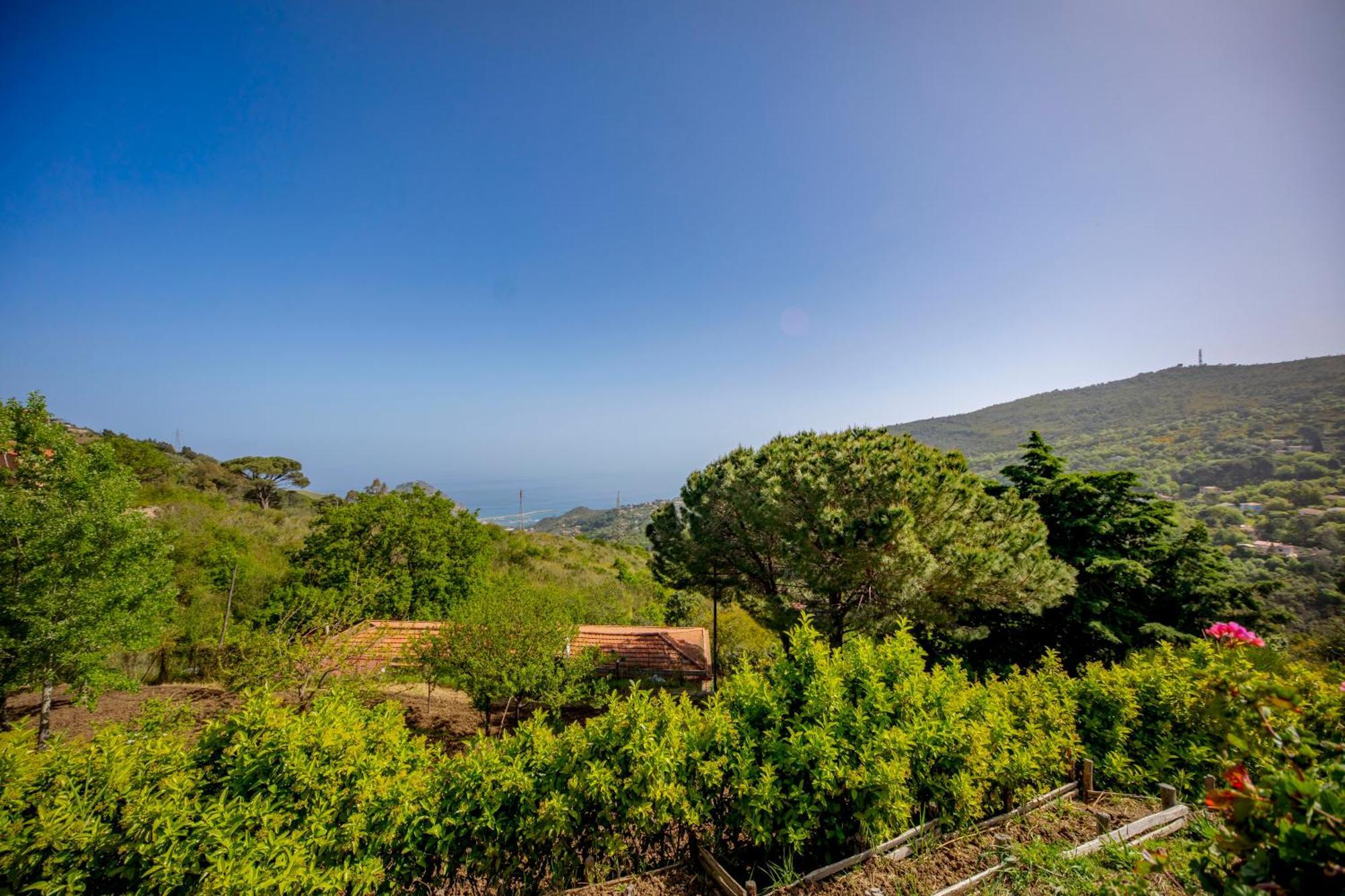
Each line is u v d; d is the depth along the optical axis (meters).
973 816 4.05
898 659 4.47
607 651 14.46
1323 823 1.49
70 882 2.80
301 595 10.57
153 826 2.93
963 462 9.99
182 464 37.16
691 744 3.96
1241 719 2.62
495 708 11.92
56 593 7.90
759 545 10.88
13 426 8.58
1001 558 8.66
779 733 4.16
